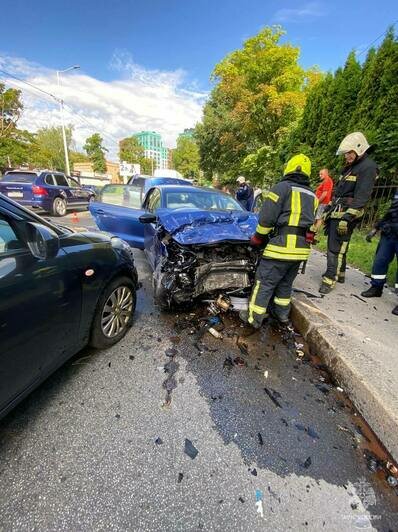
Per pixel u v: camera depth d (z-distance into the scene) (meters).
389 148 5.99
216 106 22.22
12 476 1.49
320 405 2.08
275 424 1.88
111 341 2.62
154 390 2.12
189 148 65.94
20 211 1.82
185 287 2.94
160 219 3.29
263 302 2.76
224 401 2.06
